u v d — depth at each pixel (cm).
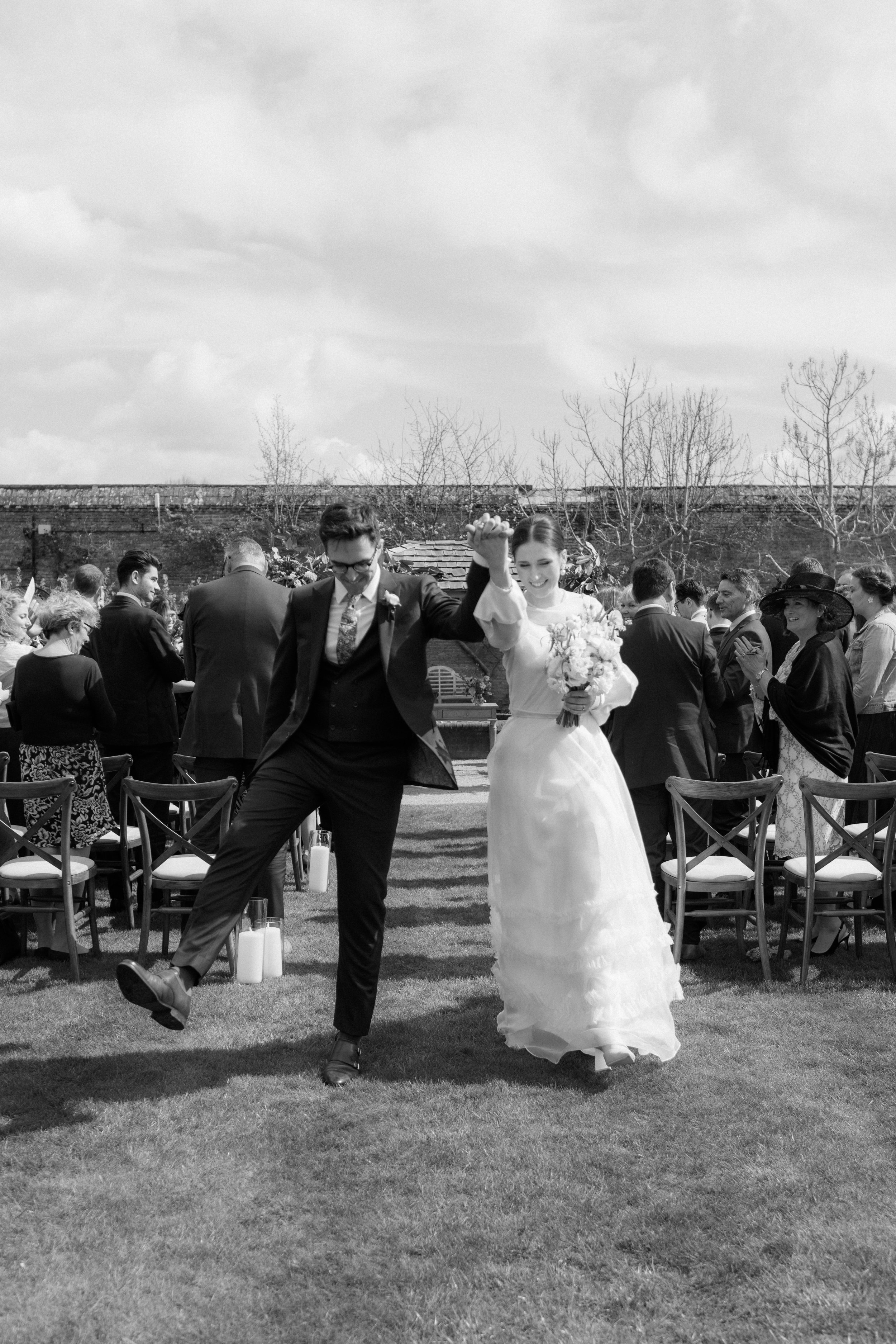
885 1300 265
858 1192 316
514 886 422
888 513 2203
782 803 576
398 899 702
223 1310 264
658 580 570
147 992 345
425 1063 416
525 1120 365
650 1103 378
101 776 593
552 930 411
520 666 426
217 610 583
